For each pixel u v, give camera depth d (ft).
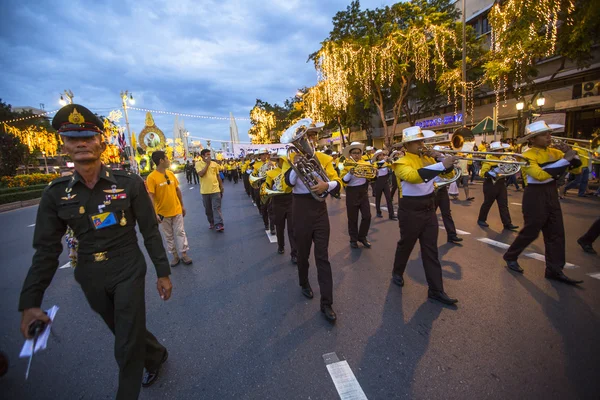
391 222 23.82
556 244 12.00
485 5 67.46
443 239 18.54
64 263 18.81
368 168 17.01
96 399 7.54
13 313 12.66
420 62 52.65
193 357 8.78
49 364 8.95
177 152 225.56
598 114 52.47
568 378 7.17
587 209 24.30
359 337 9.22
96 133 6.07
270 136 124.77
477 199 32.37
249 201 41.11
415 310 10.55
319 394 7.14
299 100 107.55
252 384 7.59
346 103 64.59
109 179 6.25
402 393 7.02
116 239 6.34
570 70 55.52
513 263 13.32
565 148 12.17
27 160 105.40
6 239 27.48
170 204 16.34
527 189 12.42
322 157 11.32
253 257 17.37
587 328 9.00
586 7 30.04
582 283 11.76
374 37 55.67
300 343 9.12
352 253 16.93
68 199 6.01
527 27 35.42
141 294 6.49
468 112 77.15
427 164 11.66
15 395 7.76
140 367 6.23
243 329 10.08
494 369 7.59
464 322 9.65
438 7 59.88
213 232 24.26
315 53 63.10
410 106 100.17
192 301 12.36
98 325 11.09
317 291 12.53
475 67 57.52
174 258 16.90
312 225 10.77
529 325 9.29
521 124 52.70
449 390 7.03
